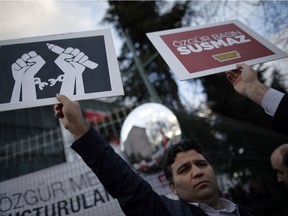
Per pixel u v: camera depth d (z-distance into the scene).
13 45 1.43
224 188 4.15
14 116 9.18
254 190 4.15
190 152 1.45
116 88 1.33
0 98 1.25
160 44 1.53
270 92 1.29
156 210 1.14
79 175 3.57
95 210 3.34
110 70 1.38
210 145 4.66
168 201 1.31
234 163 4.46
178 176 1.39
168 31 1.61
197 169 1.35
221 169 4.45
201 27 1.67
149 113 3.39
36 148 4.37
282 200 3.99
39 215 3.35
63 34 1.49
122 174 1.14
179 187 1.38
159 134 3.24
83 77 1.35
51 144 4.38
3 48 1.41
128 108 4.52
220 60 1.47
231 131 4.78
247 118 4.80
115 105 6.55
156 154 3.20
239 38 1.61
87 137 1.15
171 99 5.41
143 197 1.13
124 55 5.82
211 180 1.35
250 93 1.36
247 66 1.43
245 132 4.70
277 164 1.75
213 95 5.05
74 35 1.50
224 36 1.61
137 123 3.34
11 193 3.49
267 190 4.12
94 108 7.61
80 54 1.43
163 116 3.37
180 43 1.55
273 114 1.25
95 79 1.35
